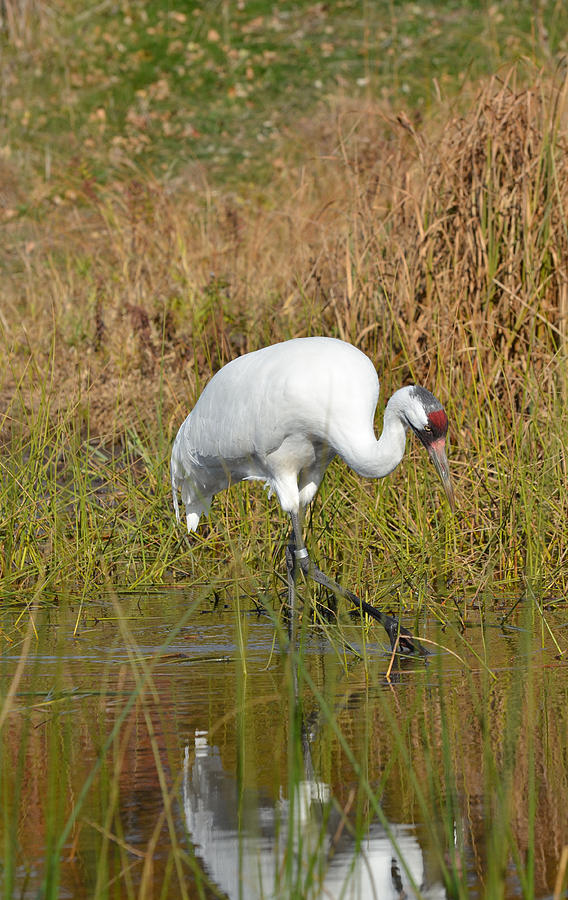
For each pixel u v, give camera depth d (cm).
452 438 1251
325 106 2623
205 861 538
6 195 2314
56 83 2966
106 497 1270
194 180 2308
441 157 1368
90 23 3238
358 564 1041
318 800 601
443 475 934
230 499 1208
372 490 1184
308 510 1127
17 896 508
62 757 662
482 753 659
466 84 1741
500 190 1324
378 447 970
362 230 1430
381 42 3023
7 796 609
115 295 1722
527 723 707
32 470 1186
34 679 816
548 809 583
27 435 1392
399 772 635
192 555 1129
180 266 1761
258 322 1535
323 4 3303
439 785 615
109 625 970
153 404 1485
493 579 1055
